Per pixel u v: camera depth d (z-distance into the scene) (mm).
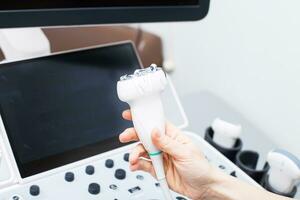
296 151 681
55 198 454
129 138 428
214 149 558
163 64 977
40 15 440
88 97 526
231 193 439
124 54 566
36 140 482
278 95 686
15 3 427
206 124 727
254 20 681
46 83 503
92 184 470
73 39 758
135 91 363
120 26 881
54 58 518
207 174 434
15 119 476
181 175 445
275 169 501
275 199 437
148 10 482
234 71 768
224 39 764
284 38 637
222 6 738
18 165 465
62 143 496
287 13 617
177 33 902
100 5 465
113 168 504
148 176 499
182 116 581
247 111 769
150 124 383
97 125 522
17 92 484
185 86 949
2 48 542
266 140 705
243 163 579
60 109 504
